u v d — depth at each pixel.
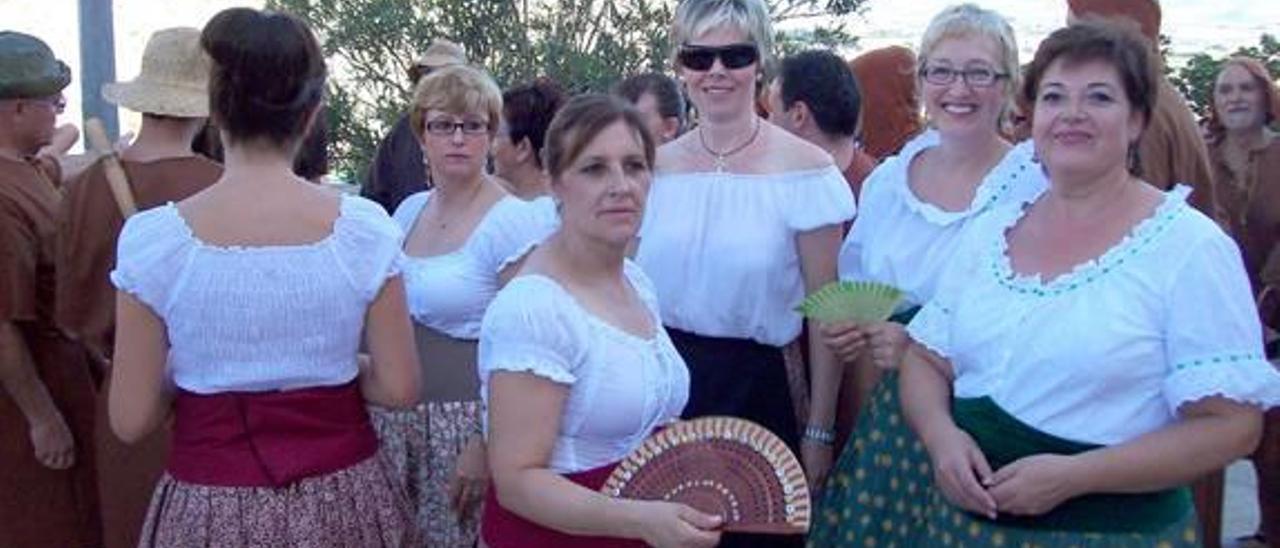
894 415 3.44
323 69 2.92
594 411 2.76
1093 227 2.81
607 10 10.27
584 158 2.76
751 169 3.73
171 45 3.79
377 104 10.00
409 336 2.99
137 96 3.75
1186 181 4.23
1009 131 3.62
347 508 2.93
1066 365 2.73
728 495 2.75
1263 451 5.24
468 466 3.61
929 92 3.46
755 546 3.63
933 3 11.13
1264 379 2.64
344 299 2.86
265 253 2.80
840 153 4.73
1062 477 2.71
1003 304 2.85
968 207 3.42
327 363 2.89
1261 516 5.41
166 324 2.85
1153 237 2.71
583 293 2.80
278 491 2.87
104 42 6.99
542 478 2.71
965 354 2.92
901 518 3.42
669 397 2.89
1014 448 2.82
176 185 3.75
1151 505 2.77
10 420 4.08
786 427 3.77
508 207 3.75
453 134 3.79
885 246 3.54
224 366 2.85
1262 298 5.41
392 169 5.79
